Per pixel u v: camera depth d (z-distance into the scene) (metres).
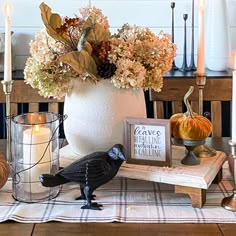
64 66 1.35
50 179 1.22
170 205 1.26
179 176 1.26
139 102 1.42
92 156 1.26
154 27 2.84
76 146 1.45
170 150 1.30
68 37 1.36
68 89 1.40
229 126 2.70
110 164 1.25
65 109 1.46
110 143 1.40
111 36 1.45
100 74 1.34
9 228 1.14
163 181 1.28
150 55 1.38
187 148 1.33
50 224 1.16
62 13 2.82
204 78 1.54
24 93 2.06
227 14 2.62
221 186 1.39
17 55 2.82
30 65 1.37
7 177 1.35
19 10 2.80
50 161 1.32
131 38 1.36
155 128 1.30
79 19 1.43
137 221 1.17
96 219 1.18
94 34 1.38
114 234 1.11
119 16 2.83
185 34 2.69
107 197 1.31
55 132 1.33
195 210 1.23
